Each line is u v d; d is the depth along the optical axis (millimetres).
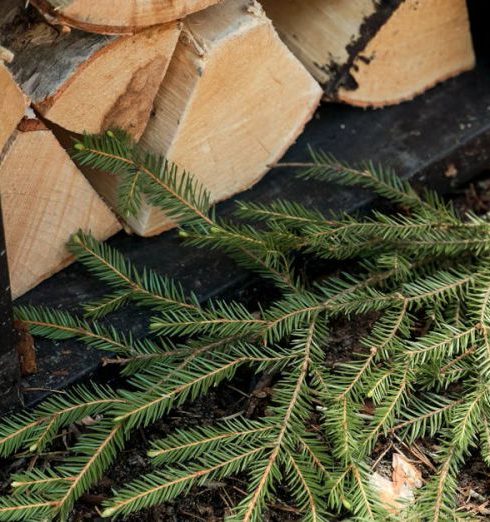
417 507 986
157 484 972
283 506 1012
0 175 1016
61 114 1021
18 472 1016
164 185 1071
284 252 1109
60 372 1037
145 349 1040
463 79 1268
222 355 1032
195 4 1012
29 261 1070
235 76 1075
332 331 1105
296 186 1168
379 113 1231
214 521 1008
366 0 1162
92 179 1112
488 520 1016
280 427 1003
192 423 1055
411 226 1102
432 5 1189
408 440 1048
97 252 1075
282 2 1192
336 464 1027
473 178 1257
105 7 980
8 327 977
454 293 1077
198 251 1121
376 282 1088
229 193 1146
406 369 1029
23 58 1005
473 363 1049
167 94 1069
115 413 991
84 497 1011
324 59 1187
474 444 1015
